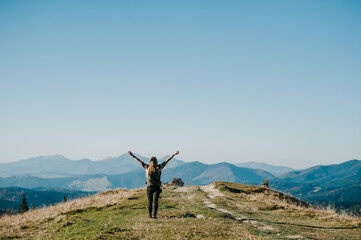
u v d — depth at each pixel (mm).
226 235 9898
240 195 26281
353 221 16219
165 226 10500
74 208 18062
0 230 13555
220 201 21219
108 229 10391
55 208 19438
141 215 13445
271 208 20844
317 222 16719
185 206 17719
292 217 18141
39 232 12219
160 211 14578
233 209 18391
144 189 26484
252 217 15461
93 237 9391
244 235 10242
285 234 11414
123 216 14078
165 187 30781
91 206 18516
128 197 21484
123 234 9570
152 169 11539
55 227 12727
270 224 13555
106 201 20203
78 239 9688
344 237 12000
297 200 29531
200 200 21156
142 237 9242
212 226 10969
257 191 29719
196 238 9234
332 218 17453
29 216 17188
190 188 30188
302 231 12570
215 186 30141
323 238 11281
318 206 22875
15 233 12758
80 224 12531
